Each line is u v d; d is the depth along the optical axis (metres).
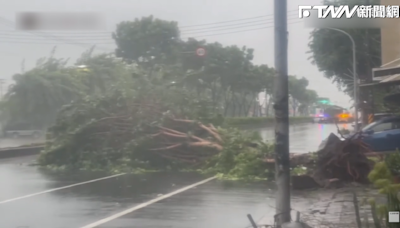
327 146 16.44
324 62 42.56
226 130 22.09
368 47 35.16
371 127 22.52
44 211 12.51
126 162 21.34
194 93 24.12
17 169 22.59
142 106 22.17
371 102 33.16
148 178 19.09
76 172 21.22
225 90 64.19
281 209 9.03
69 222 11.16
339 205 12.98
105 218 11.59
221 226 10.73
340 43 42.06
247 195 14.98
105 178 19.14
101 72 53.66
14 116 53.31
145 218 11.57
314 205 13.12
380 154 17.83
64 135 22.72
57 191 15.86
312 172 16.98
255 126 72.38
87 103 22.92
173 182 17.95
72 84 53.53
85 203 13.64
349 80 44.50
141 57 56.12
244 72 61.66
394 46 25.56
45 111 53.03
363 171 16.17
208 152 21.27
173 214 12.06
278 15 9.09
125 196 14.83
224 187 16.64
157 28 55.59
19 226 10.78
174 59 52.94
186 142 21.22
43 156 23.44
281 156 9.05
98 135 22.33
